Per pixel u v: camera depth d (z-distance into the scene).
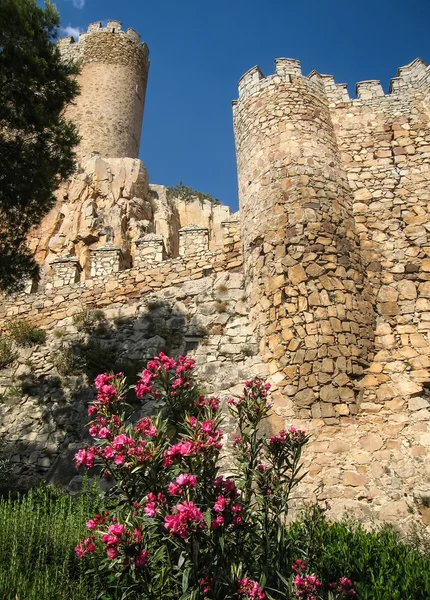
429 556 6.36
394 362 9.34
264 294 10.24
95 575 4.78
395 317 9.91
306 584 3.81
